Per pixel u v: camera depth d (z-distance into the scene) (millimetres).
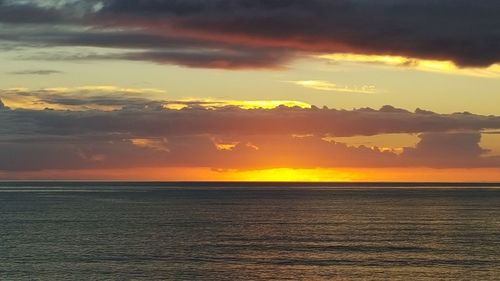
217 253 81438
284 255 80125
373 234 102688
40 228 109312
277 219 130500
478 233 104188
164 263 74062
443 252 82812
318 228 112125
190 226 114312
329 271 70062
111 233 102062
